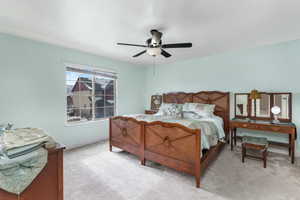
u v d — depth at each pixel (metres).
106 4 1.65
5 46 2.41
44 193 0.95
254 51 3.20
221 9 1.74
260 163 2.50
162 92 4.83
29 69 2.67
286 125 2.54
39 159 0.89
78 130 3.42
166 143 2.16
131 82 4.74
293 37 2.63
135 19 1.98
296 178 2.04
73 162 2.57
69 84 3.32
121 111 4.44
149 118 2.87
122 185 1.91
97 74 3.81
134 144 2.62
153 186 1.89
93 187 1.87
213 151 2.54
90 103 3.75
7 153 0.80
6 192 0.80
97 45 3.00
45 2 1.61
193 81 4.14
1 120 2.39
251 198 1.66
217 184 1.92
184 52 3.50
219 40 2.74
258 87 3.17
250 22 2.06
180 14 1.86
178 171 2.26
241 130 3.41
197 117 3.25
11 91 2.48
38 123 2.79
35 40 2.72
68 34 2.47
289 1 1.58
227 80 3.57
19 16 1.90
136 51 3.41
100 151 3.11
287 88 2.86
